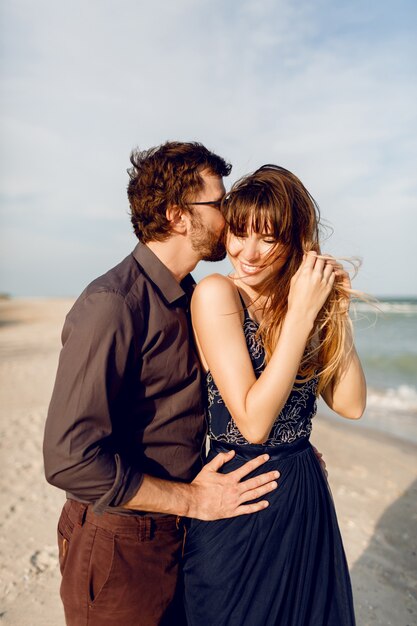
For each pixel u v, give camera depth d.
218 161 2.04
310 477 1.97
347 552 3.93
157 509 1.81
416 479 5.41
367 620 3.17
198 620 1.93
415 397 10.07
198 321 1.92
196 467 2.02
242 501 1.88
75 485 1.71
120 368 1.75
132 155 2.09
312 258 1.89
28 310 45.03
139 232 1.99
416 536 4.16
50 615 3.19
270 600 1.84
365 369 14.05
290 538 1.87
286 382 1.76
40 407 8.63
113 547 1.85
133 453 1.89
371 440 6.93
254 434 1.79
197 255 2.02
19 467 5.63
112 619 1.87
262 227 1.87
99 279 1.85
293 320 1.80
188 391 1.93
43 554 3.87
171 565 1.96
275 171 1.95
